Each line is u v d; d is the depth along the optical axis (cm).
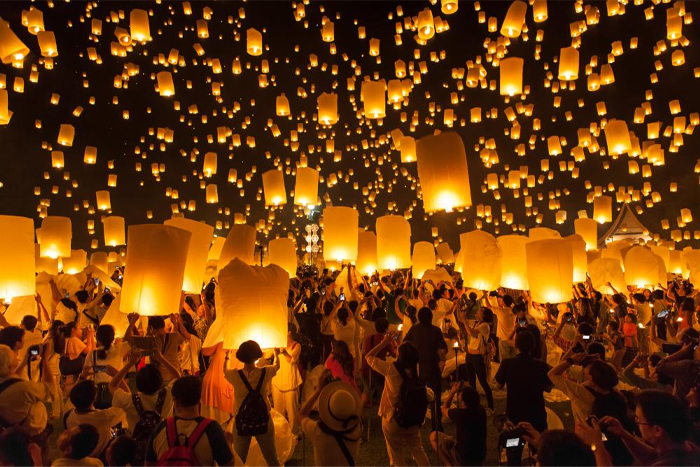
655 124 1377
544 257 603
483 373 722
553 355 899
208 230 643
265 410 423
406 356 457
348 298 944
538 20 927
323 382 404
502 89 835
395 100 1002
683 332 587
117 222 1130
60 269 1330
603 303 1010
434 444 462
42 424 423
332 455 378
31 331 656
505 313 758
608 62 1212
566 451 244
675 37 1036
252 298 444
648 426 284
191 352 636
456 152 539
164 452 309
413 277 1102
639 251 1044
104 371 516
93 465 327
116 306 671
